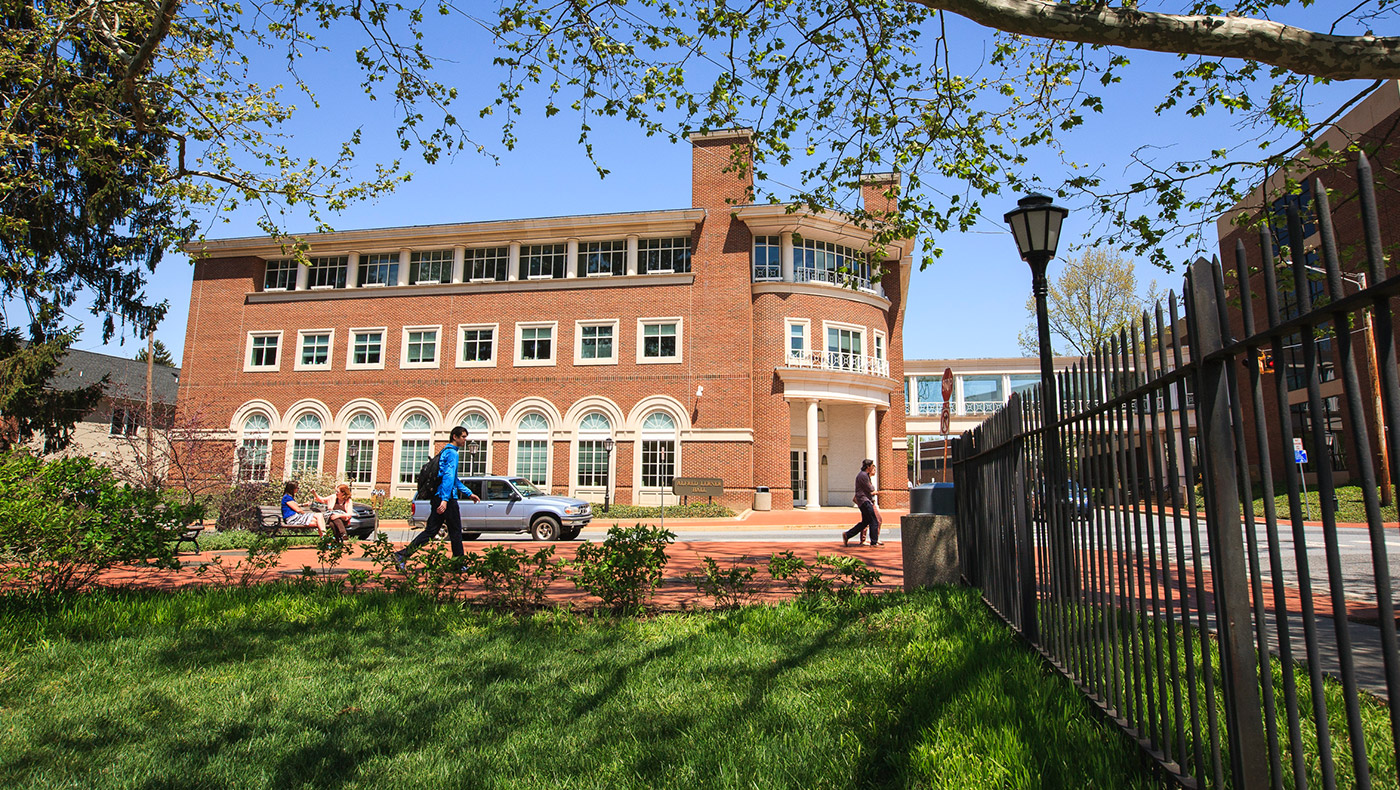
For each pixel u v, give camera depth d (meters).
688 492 27.66
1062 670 4.25
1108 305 38.41
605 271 32.25
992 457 6.38
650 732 3.80
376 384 32.62
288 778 3.35
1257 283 13.42
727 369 30.03
